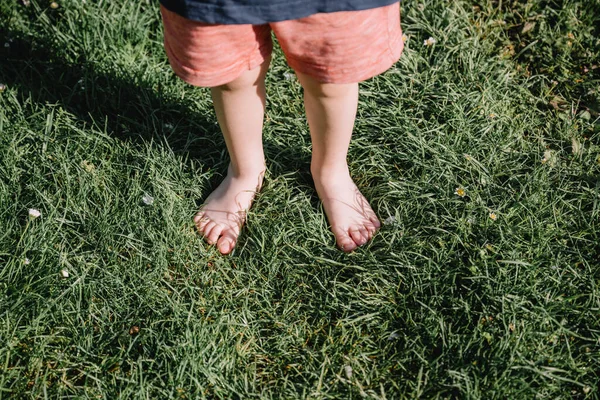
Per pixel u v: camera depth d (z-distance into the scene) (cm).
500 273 214
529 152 252
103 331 208
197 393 193
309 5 157
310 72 177
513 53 286
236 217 236
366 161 253
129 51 283
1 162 243
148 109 267
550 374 192
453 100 266
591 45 287
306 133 261
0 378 195
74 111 264
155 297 216
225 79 182
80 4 288
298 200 243
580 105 271
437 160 245
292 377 203
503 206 232
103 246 225
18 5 294
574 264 219
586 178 242
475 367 194
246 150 223
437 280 216
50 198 235
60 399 192
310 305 217
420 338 205
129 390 193
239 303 218
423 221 233
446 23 290
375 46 170
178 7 161
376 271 221
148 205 235
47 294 213
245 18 160
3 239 223
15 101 260
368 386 197
